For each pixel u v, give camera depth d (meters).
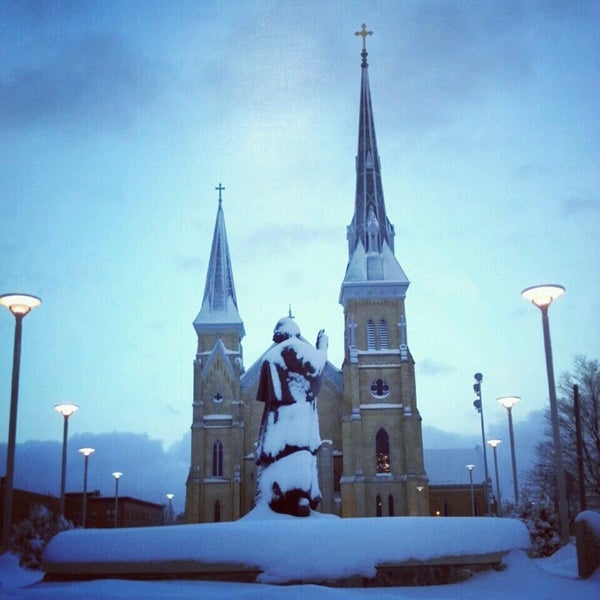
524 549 18.36
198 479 73.94
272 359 21.27
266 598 12.57
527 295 24.72
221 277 85.81
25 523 26.33
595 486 49.97
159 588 14.56
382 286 77.19
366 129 85.75
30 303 24.17
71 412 33.84
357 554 15.86
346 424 72.50
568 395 53.31
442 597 14.75
